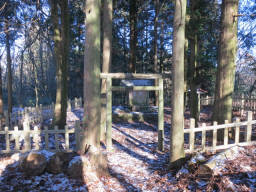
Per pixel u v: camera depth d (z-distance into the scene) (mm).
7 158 5344
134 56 19469
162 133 6910
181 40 4660
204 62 16656
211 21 11297
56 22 8633
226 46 6363
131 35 18984
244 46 23062
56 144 6098
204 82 20266
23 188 3789
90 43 5859
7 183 3922
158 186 4191
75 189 3879
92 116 5988
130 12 18594
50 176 4297
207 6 11367
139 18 22938
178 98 4809
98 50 5996
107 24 9117
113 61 27703
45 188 3848
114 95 23953
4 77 32188
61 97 8727
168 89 27906
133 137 8984
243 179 3723
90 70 5926
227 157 4609
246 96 12867
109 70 9297
